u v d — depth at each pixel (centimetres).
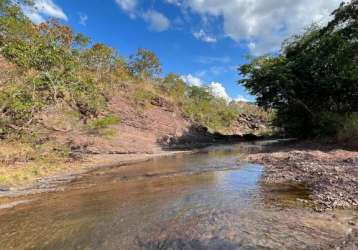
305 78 3162
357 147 1927
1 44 2250
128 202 968
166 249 568
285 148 2683
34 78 2069
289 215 718
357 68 2533
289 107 3516
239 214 750
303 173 1262
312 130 3139
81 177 1562
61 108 2598
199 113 5972
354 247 514
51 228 745
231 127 7306
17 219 840
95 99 2917
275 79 3158
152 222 740
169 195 1034
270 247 537
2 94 1889
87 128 2706
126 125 3444
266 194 965
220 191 1050
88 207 935
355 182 984
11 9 2388
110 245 612
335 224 634
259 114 8588
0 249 630
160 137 3731
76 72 2633
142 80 5209
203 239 598
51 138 2336
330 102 3064
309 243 543
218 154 2661
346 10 2534
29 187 1312
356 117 2262
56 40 3438
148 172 1650
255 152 2611
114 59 4494
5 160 1714
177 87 6016
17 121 2078
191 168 1734
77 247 614
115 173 1667
